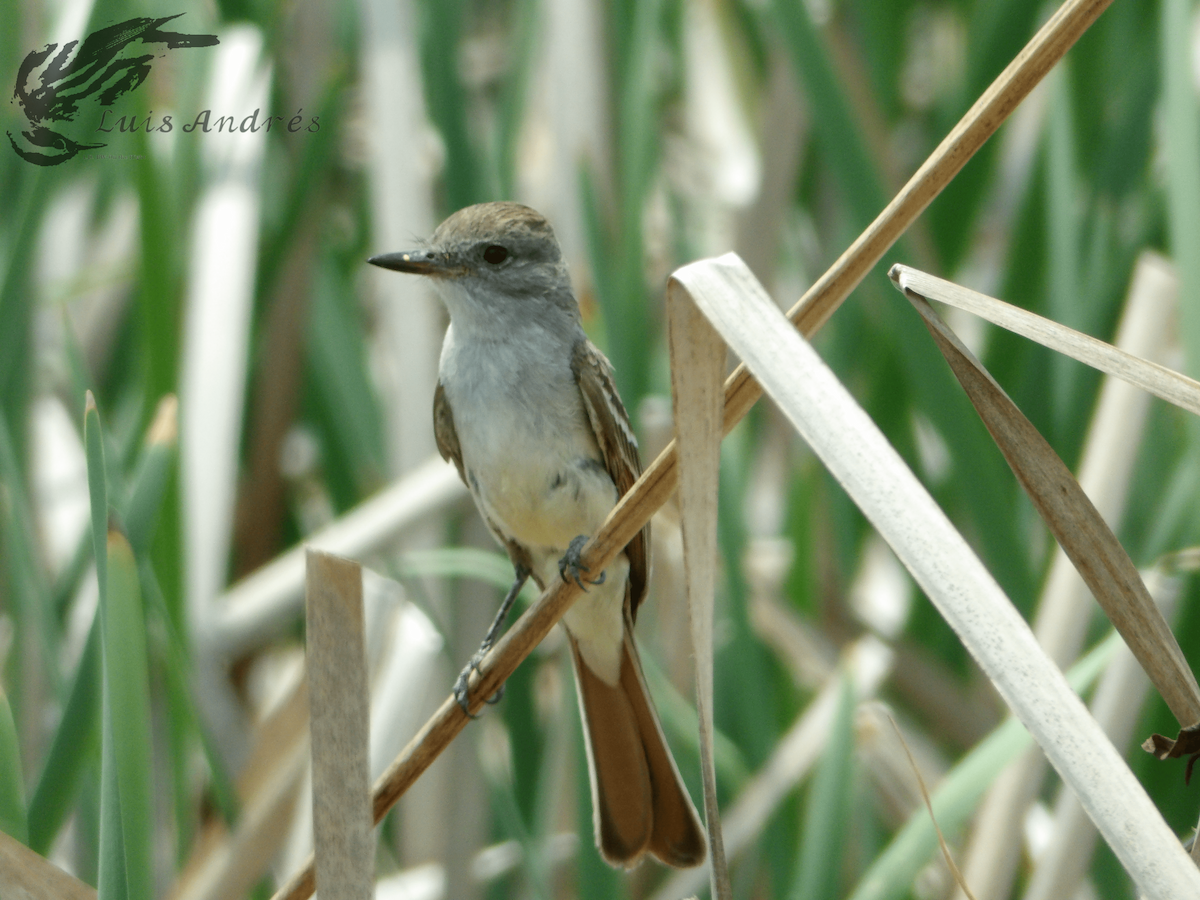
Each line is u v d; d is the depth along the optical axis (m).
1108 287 11.10
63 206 12.32
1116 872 8.97
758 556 12.12
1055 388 10.77
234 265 10.95
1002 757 7.48
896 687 11.09
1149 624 5.19
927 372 9.79
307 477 13.71
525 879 10.13
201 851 7.61
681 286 4.93
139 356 11.22
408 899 9.25
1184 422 10.05
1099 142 11.62
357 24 13.10
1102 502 8.70
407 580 9.66
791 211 12.99
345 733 5.12
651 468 5.86
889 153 11.10
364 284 14.12
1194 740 5.14
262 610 10.27
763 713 9.49
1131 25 12.50
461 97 11.23
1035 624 9.58
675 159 14.30
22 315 9.33
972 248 12.72
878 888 7.34
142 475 7.30
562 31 11.29
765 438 13.08
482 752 9.14
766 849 9.24
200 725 7.63
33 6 11.17
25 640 9.05
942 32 14.58
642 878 10.66
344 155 14.30
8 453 8.10
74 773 6.62
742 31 13.77
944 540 4.40
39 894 5.65
